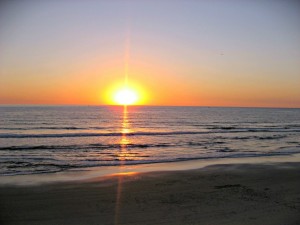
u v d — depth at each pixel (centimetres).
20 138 2389
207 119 6134
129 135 2731
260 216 673
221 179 1031
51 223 635
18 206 737
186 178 1042
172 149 1883
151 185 944
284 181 1008
